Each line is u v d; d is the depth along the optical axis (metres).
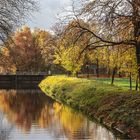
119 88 41.88
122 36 30.31
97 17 29.81
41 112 39.59
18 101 54.56
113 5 28.75
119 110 28.80
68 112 38.94
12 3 33.03
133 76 36.88
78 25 31.64
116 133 25.38
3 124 30.72
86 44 31.94
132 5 27.98
